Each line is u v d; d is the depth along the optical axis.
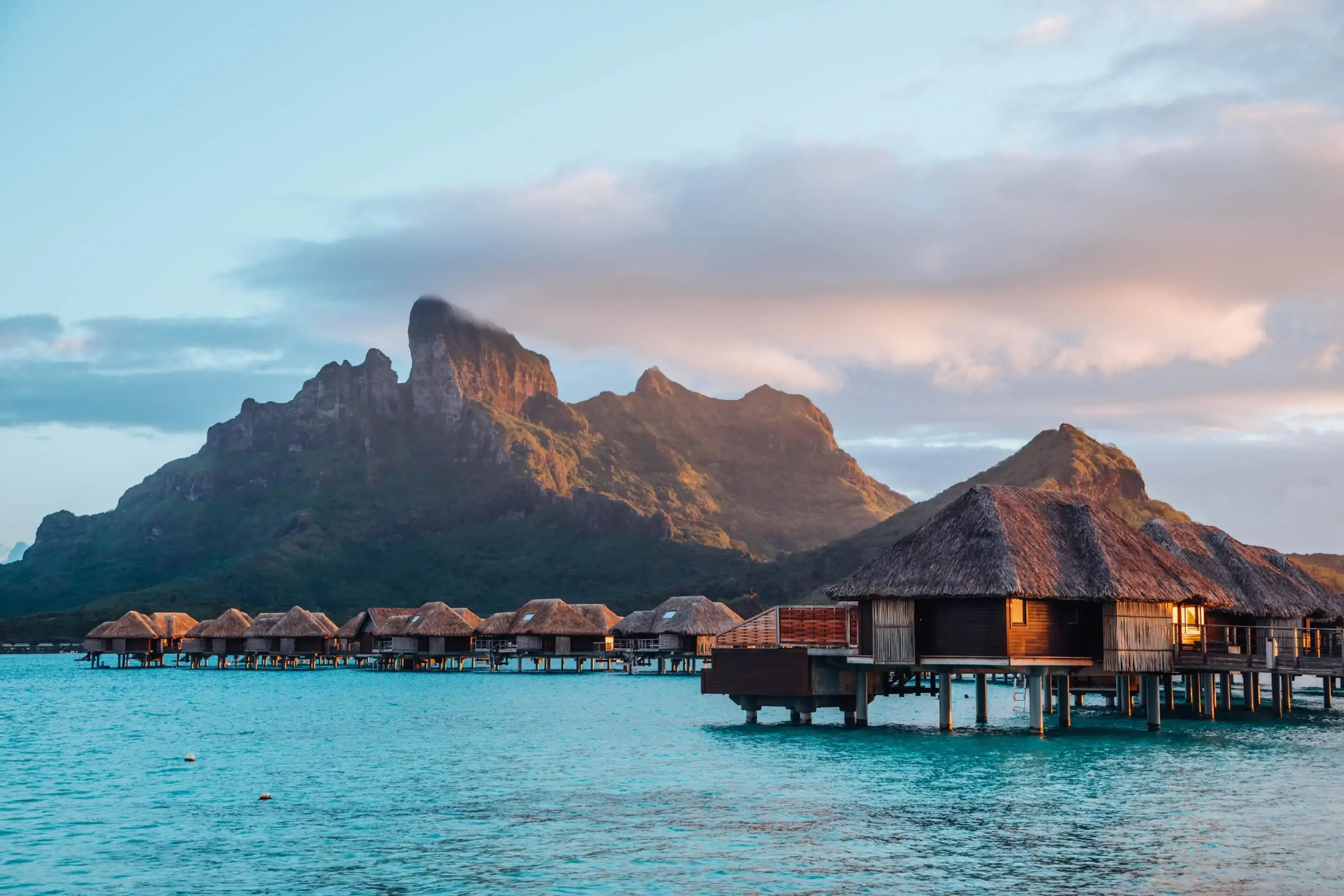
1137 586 48.69
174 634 156.38
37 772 43.44
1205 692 60.75
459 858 28.38
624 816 33.25
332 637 144.75
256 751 49.38
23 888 26.11
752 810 34.09
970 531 48.88
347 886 26.02
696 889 25.69
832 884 26.08
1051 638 49.03
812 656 53.12
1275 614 60.91
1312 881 26.22
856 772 40.97
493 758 46.22
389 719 65.94
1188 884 25.98
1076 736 50.97
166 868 27.70
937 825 31.77
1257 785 37.75
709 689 55.09
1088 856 28.34
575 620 131.50
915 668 51.34
